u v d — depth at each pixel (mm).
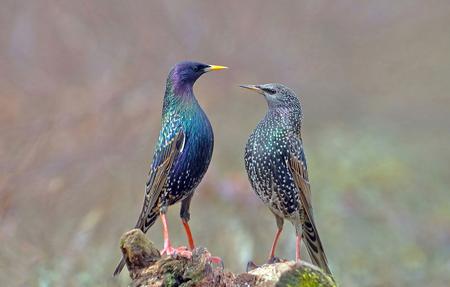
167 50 17906
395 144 20453
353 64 21312
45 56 17234
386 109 21859
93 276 11977
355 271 14102
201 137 8656
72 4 17719
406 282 13820
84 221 13297
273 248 8633
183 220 8836
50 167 13984
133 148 14992
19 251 12336
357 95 21609
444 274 14117
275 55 19516
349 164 18781
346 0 20828
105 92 16234
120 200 14102
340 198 16859
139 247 7480
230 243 13227
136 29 17875
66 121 15023
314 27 20266
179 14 18312
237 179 15898
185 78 8758
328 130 20891
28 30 17375
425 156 19844
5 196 12984
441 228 15859
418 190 17828
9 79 16656
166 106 8781
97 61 17391
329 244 15055
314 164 18797
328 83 20953
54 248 12633
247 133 18531
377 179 18172
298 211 8625
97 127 15258
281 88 8703
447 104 22250
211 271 7395
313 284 7305
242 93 19094
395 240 15461
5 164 13414
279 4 19578
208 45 18562
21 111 15570
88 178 14219
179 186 8703
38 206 13375
